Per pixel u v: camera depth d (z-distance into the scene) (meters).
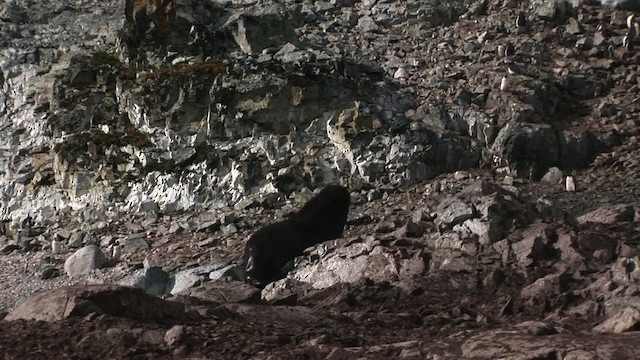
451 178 33.62
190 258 30.70
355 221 31.17
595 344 8.57
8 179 38.34
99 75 39.12
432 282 13.71
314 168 34.44
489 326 11.12
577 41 40.38
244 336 10.43
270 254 19.89
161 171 35.97
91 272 30.66
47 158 38.25
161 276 27.25
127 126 37.78
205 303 12.09
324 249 17.61
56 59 41.41
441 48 40.38
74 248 33.78
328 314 11.80
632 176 32.59
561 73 38.16
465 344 9.01
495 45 40.03
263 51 37.91
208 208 34.62
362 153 34.41
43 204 37.16
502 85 36.41
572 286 12.41
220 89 36.28
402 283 13.73
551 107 36.16
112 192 36.28
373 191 33.31
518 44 40.28
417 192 33.19
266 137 35.47
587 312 11.02
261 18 38.34
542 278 12.61
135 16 39.09
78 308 10.68
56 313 10.68
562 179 32.94
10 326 10.42
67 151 37.41
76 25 43.06
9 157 38.84
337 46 40.22
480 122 34.91
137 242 32.44
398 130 34.66
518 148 33.62
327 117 35.69
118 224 34.72
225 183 35.03
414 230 16.19
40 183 37.81
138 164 36.50
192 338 10.23
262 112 35.81
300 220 20.86
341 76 36.41
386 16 42.94
